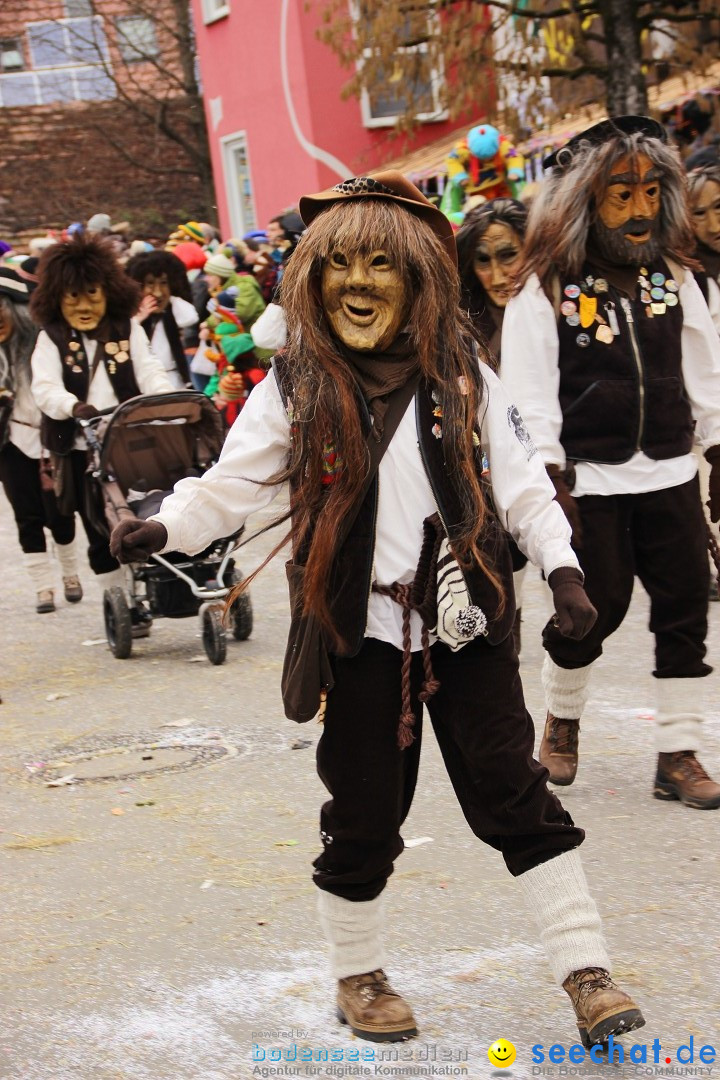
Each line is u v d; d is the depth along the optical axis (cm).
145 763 545
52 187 2664
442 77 1148
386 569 292
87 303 734
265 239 1403
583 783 477
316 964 352
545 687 470
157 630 816
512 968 341
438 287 289
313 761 527
